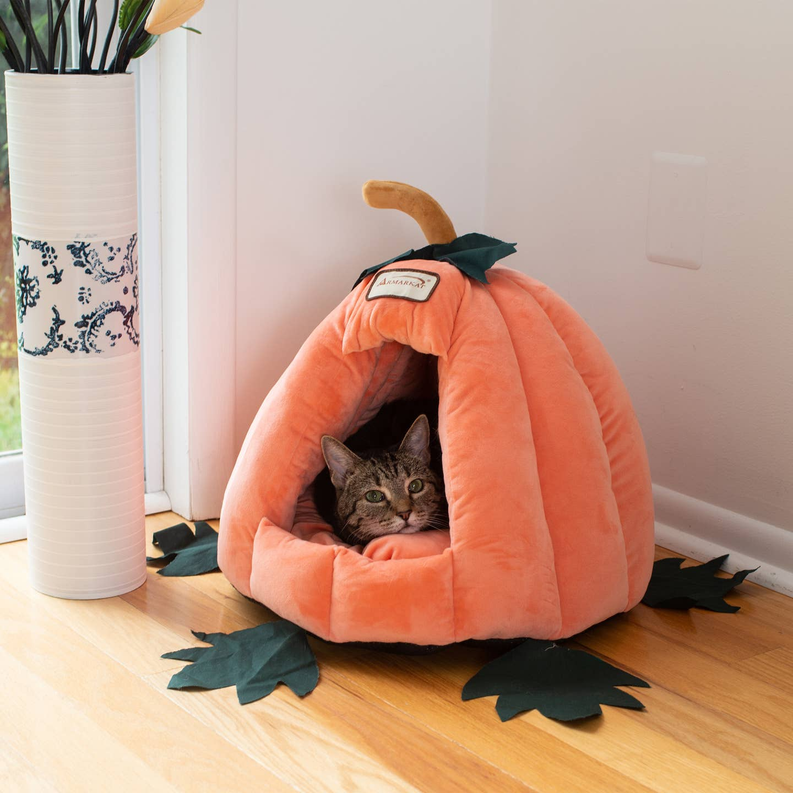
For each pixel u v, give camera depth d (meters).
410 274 1.66
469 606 1.52
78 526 1.73
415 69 2.16
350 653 1.61
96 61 1.99
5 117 1.95
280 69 1.97
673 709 1.47
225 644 1.59
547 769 1.33
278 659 1.54
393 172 2.19
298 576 1.57
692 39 1.88
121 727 1.39
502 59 2.25
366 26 2.07
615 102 2.04
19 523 2.00
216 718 1.42
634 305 2.08
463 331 1.60
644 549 1.70
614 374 1.71
